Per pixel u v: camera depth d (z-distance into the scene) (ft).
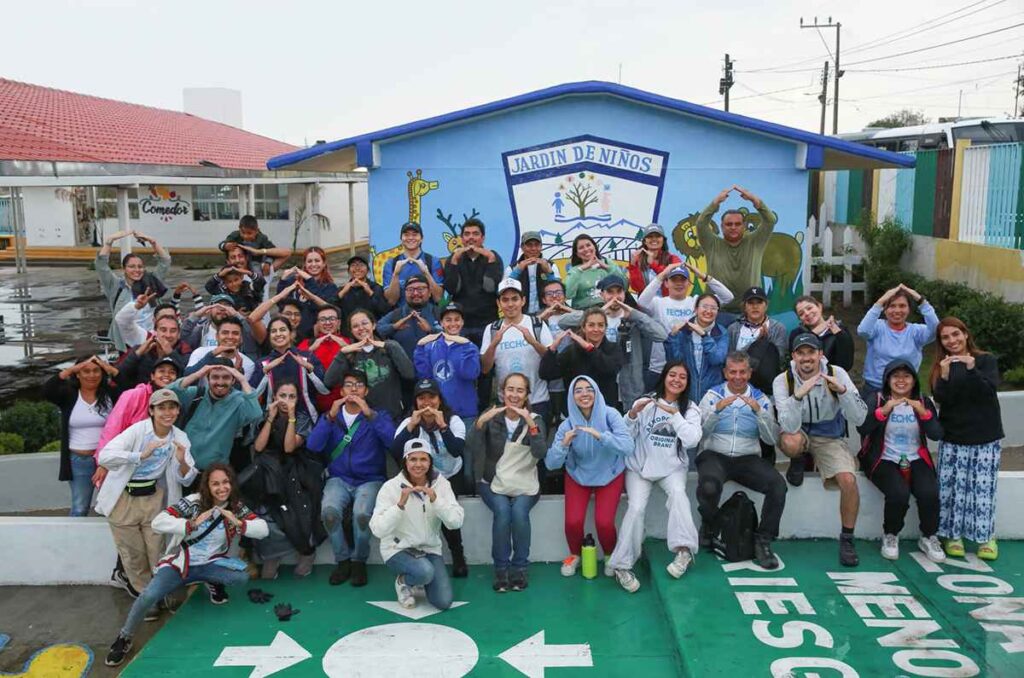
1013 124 69.82
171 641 19.56
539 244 27.40
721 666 17.40
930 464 22.17
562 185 32.40
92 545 22.85
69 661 19.52
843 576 21.33
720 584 20.94
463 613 20.67
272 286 31.48
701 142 32.01
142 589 21.67
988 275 43.27
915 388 22.18
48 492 29.73
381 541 20.71
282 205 101.45
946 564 21.94
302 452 22.43
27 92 65.82
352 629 19.99
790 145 32.01
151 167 48.75
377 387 23.20
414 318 25.73
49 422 32.96
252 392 21.90
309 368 22.91
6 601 22.24
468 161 32.27
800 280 32.83
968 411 21.66
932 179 50.70
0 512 29.48
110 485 20.92
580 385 21.54
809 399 22.75
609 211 32.48
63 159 41.81
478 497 23.65
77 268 96.58
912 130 75.10
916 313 45.60
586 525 23.41
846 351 23.48
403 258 28.22
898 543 23.20
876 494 23.44
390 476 23.44
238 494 20.81
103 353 48.57
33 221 108.99
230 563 20.76
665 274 25.25
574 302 26.96
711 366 23.99
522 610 20.76
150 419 21.21
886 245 52.95
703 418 22.33
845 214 66.33
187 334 26.27
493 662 18.52
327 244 107.65
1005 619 19.11
